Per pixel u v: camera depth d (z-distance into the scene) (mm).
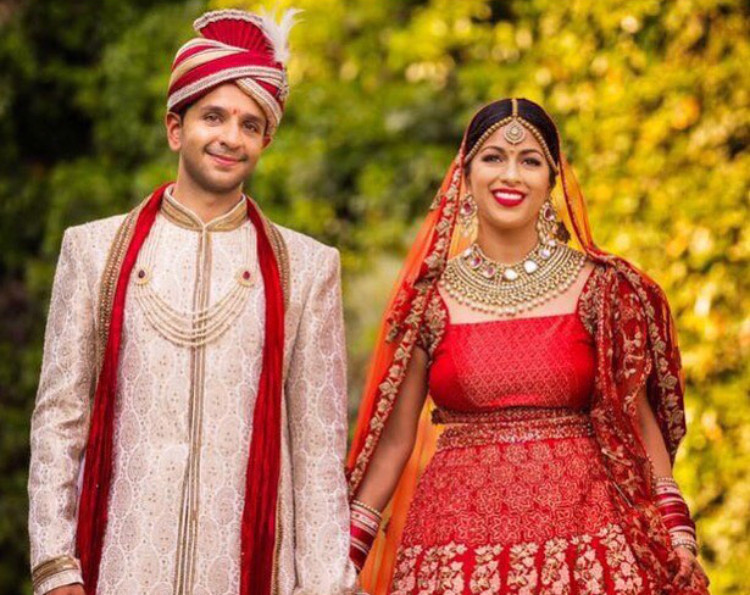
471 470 6469
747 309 9250
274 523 5891
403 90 15016
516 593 6273
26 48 15984
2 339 15500
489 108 6672
